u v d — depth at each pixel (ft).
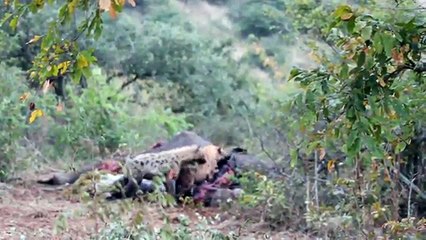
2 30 66.95
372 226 30.99
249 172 43.37
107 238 25.66
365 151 25.62
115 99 69.51
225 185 45.93
